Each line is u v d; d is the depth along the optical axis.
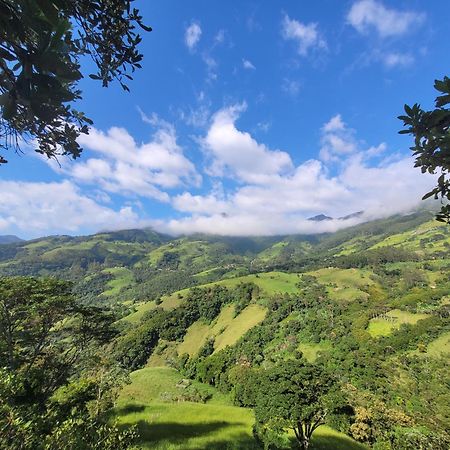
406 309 97.94
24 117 2.35
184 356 105.44
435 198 2.76
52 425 3.74
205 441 18.92
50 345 21.39
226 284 152.38
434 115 2.30
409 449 36.03
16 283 18.28
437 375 64.88
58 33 1.85
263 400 19.88
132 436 4.93
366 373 70.19
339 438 25.42
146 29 2.67
